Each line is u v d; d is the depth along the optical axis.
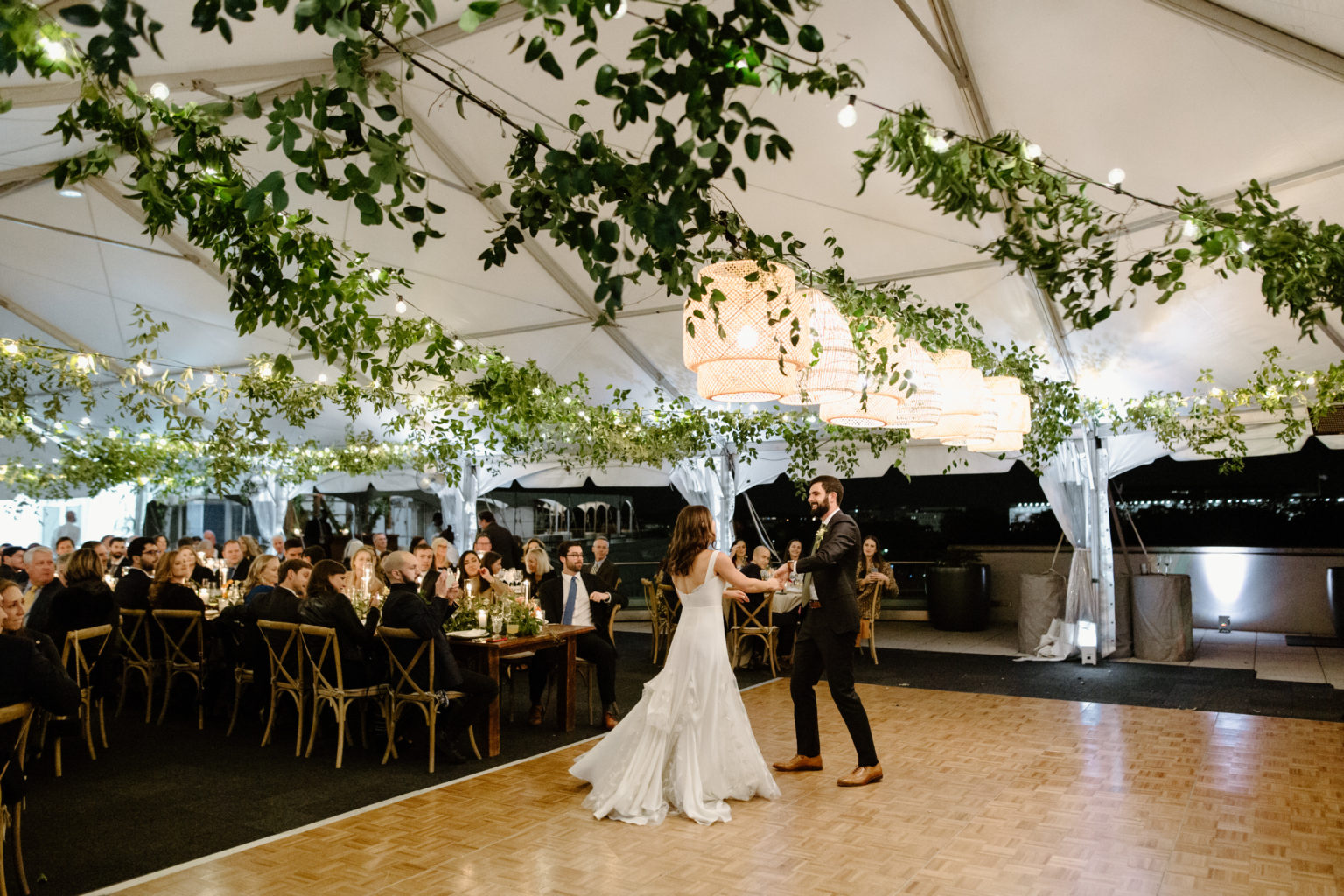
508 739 6.25
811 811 4.54
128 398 8.56
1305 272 3.65
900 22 4.92
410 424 9.70
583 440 10.03
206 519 15.13
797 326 3.14
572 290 8.00
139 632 6.89
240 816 4.52
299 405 9.27
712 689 4.70
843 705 5.08
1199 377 7.98
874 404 5.10
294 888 3.59
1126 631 9.99
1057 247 3.68
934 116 5.59
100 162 2.96
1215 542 12.93
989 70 5.20
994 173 3.53
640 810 4.44
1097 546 9.65
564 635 6.27
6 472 11.06
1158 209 5.96
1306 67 4.55
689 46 2.04
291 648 5.98
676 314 8.28
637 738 4.67
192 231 3.14
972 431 6.12
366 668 5.71
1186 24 4.64
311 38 5.02
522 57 5.48
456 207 7.06
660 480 12.43
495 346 9.26
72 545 9.34
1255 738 6.06
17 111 4.84
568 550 7.10
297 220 3.32
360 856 3.95
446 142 6.45
